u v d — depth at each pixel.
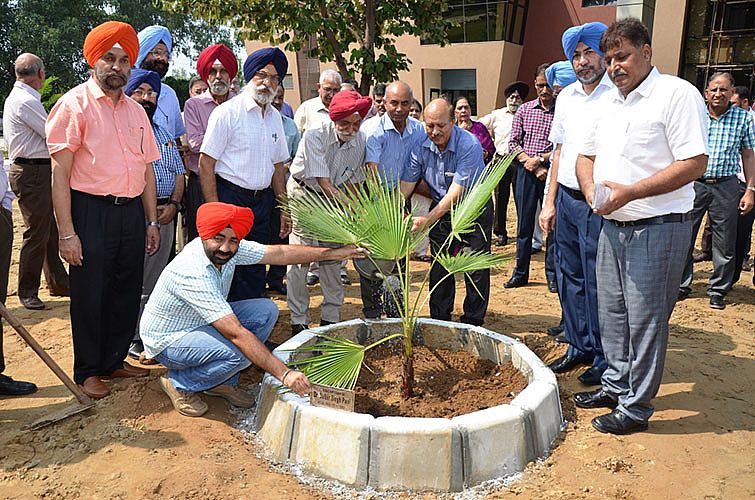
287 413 3.29
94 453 3.36
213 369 3.56
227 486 3.06
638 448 3.44
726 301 6.19
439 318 5.00
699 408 3.95
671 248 3.33
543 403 3.37
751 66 17.47
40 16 35.88
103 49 3.62
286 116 6.42
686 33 18.14
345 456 3.06
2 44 36.06
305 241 4.75
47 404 3.94
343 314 5.68
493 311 5.83
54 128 3.62
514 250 8.13
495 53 19.31
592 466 3.26
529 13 19.59
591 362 4.53
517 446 3.19
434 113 4.20
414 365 4.17
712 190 5.79
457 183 4.46
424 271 6.95
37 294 5.88
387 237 3.54
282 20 10.08
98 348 4.00
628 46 3.19
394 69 10.48
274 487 3.05
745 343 5.09
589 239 4.12
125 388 4.11
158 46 5.37
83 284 3.85
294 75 22.66
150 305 3.62
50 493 3.03
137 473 3.17
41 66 5.47
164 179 4.67
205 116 5.41
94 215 3.81
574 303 4.40
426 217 4.31
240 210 3.39
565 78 5.69
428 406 3.64
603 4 18.44
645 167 3.33
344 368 3.45
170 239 4.82
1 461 3.28
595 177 3.57
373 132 4.79
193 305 3.39
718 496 3.05
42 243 5.64
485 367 4.13
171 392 3.76
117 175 3.83
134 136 3.95
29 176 5.40
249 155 4.43
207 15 10.41
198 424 3.66
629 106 3.33
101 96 3.72
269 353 3.28
